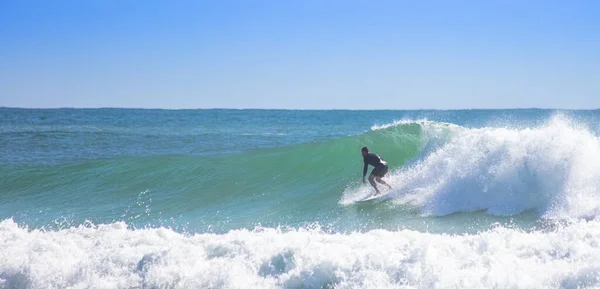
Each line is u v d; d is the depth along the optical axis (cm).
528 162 967
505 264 590
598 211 854
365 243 690
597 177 917
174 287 611
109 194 1252
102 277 636
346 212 1023
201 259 654
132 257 670
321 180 1288
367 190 1180
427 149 1317
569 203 895
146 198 1210
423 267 580
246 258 654
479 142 1080
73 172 1420
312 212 1042
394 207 1027
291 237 730
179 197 1210
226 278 605
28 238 790
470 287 543
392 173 1248
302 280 596
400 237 727
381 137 1427
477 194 988
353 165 1345
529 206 935
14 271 652
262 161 1420
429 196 1042
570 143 955
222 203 1149
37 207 1161
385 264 593
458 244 662
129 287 618
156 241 751
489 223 885
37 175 1409
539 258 615
